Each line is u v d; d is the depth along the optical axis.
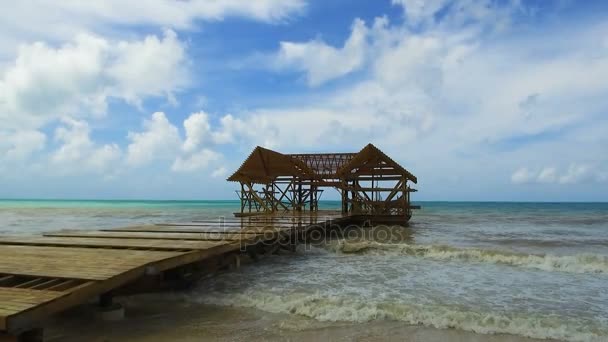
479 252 13.16
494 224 30.53
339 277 10.14
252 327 6.32
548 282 9.62
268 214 24.91
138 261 6.91
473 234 21.70
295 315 6.93
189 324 6.46
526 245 16.83
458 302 7.77
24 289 5.14
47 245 9.02
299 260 13.04
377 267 11.59
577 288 9.03
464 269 11.24
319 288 8.88
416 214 50.62
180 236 11.11
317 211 27.89
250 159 25.16
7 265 6.58
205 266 9.48
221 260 10.26
